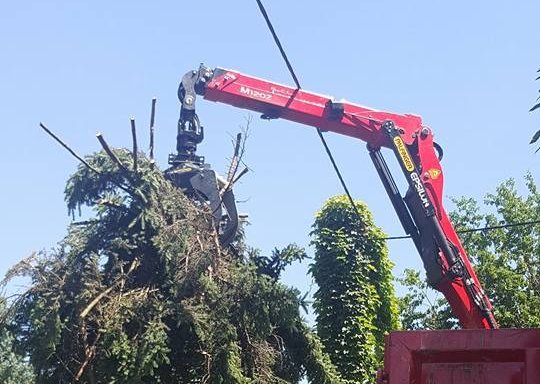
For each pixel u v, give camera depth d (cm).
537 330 600
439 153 1456
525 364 595
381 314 2119
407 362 647
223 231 1310
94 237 1220
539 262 2991
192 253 1185
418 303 3058
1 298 1155
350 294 2009
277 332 1356
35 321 1114
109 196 1240
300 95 1433
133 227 1218
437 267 1345
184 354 1197
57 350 1160
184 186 1322
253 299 1212
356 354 1983
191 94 1398
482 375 616
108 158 1240
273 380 1245
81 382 1157
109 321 1116
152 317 1139
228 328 1158
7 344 1191
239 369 1176
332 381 1370
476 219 3084
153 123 1242
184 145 1366
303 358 1370
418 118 1445
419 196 1376
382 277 2112
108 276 1191
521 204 3055
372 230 2109
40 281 1158
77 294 1152
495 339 615
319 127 1440
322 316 2025
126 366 1092
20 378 1377
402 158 1398
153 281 1198
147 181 1218
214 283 1187
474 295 1340
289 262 1362
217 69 1427
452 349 630
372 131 1427
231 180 1332
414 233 1391
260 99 1423
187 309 1140
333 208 2116
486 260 2969
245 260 1349
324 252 2067
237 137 1345
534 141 901
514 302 2864
